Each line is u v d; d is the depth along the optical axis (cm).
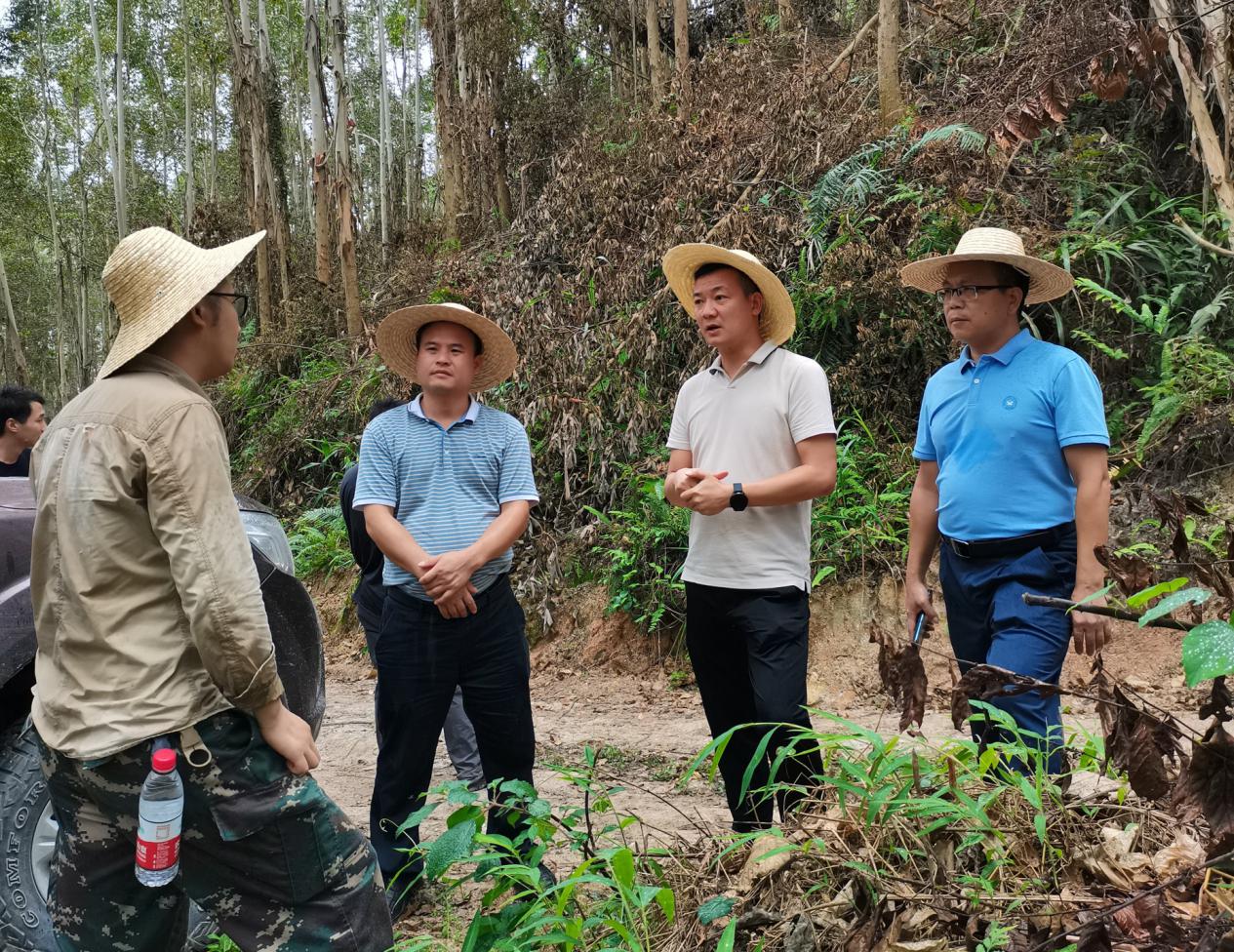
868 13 1048
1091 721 469
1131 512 550
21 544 293
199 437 200
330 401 1062
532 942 226
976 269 310
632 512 681
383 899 223
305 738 210
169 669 200
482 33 1266
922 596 335
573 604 687
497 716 323
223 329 224
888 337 686
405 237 1391
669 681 620
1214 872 201
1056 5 704
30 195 3158
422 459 323
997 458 303
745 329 328
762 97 860
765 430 320
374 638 403
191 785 202
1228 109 579
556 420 744
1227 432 553
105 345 2678
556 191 904
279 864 209
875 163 731
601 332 762
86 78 3064
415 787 324
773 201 766
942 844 241
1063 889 225
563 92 1273
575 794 441
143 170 3092
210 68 2797
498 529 316
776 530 316
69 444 202
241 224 1705
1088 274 645
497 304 848
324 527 920
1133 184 678
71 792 210
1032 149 714
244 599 197
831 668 580
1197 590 163
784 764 306
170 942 226
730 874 267
